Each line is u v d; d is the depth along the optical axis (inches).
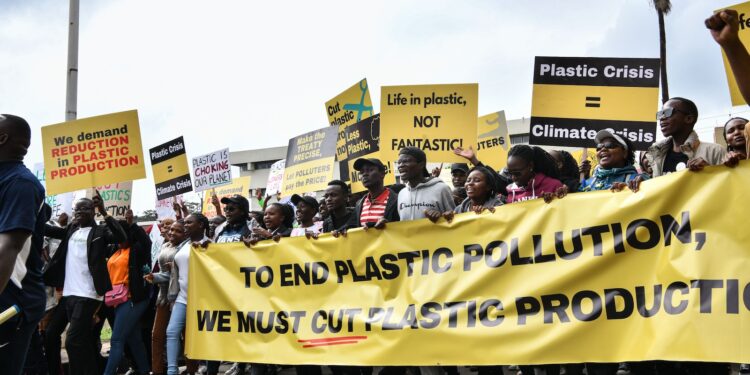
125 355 354.9
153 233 468.8
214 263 244.2
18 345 159.0
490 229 197.3
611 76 246.7
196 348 240.5
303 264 227.3
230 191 530.0
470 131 287.9
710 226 163.2
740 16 219.6
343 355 212.5
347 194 270.5
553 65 252.5
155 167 417.7
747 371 264.1
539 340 183.2
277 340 225.9
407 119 295.3
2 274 143.2
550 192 207.2
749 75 128.1
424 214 226.8
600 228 180.5
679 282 164.2
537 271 187.6
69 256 300.8
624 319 173.5
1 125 155.7
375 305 211.2
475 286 195.3
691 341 158.7
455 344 194.4
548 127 251.4
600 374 190.2
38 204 155.9
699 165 167.3
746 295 154.7
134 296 307.1
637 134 242.8
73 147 335.6
